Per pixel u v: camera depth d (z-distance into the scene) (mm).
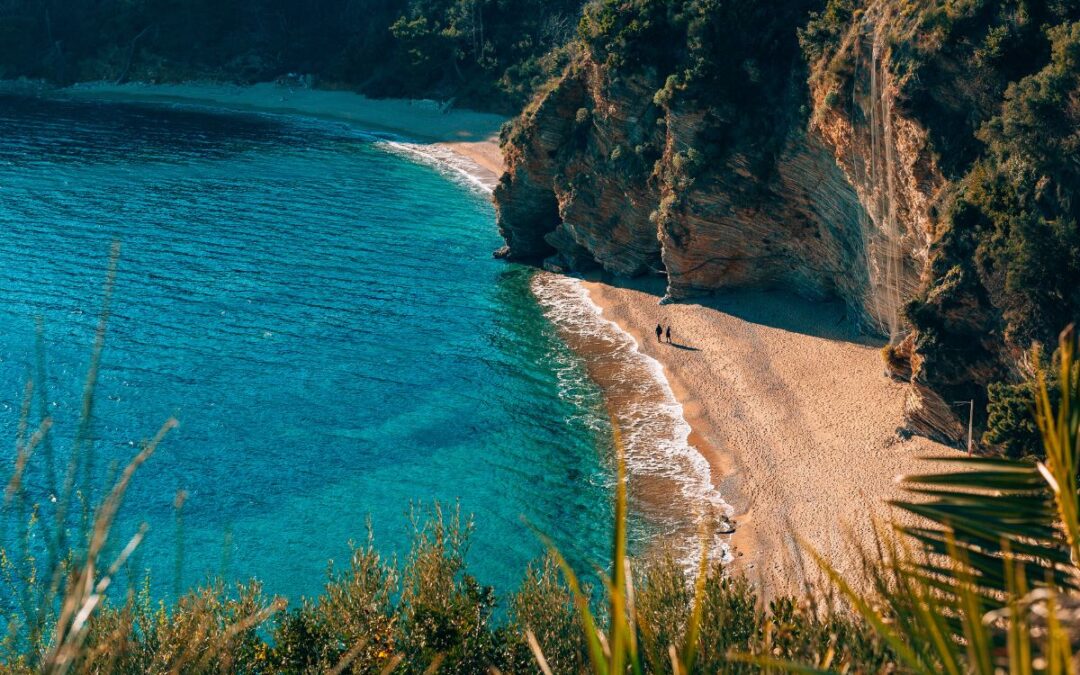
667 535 48094
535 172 85000
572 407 61688
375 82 152750
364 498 52594
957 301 51531
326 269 85438
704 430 57625
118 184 110625
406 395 63406
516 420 60219
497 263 88375
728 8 71125
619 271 82438
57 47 169500
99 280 81375
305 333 72312
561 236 85625
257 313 75688
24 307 75625
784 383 61906
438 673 20188
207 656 8539
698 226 73375
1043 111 48750
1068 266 47438
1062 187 48344
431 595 22562
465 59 146250
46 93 164500
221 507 51625
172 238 92750
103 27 170500
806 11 70125
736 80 71625
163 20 168625
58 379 64312
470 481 53969
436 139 134625
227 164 120688
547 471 54719
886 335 64875
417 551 26172
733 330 70250
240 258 87688
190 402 62000
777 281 74688
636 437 57562
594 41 78875
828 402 58844
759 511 49312
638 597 19344
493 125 137250
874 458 52562
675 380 64062
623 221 80688
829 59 64875
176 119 146375
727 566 44969
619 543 5195
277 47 164750
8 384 63719
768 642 12703
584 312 76625
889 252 61719
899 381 59156
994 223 51062
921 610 5594
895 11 58281
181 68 166250
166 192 107875
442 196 108875
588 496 52250
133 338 70750
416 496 52656
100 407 60969
